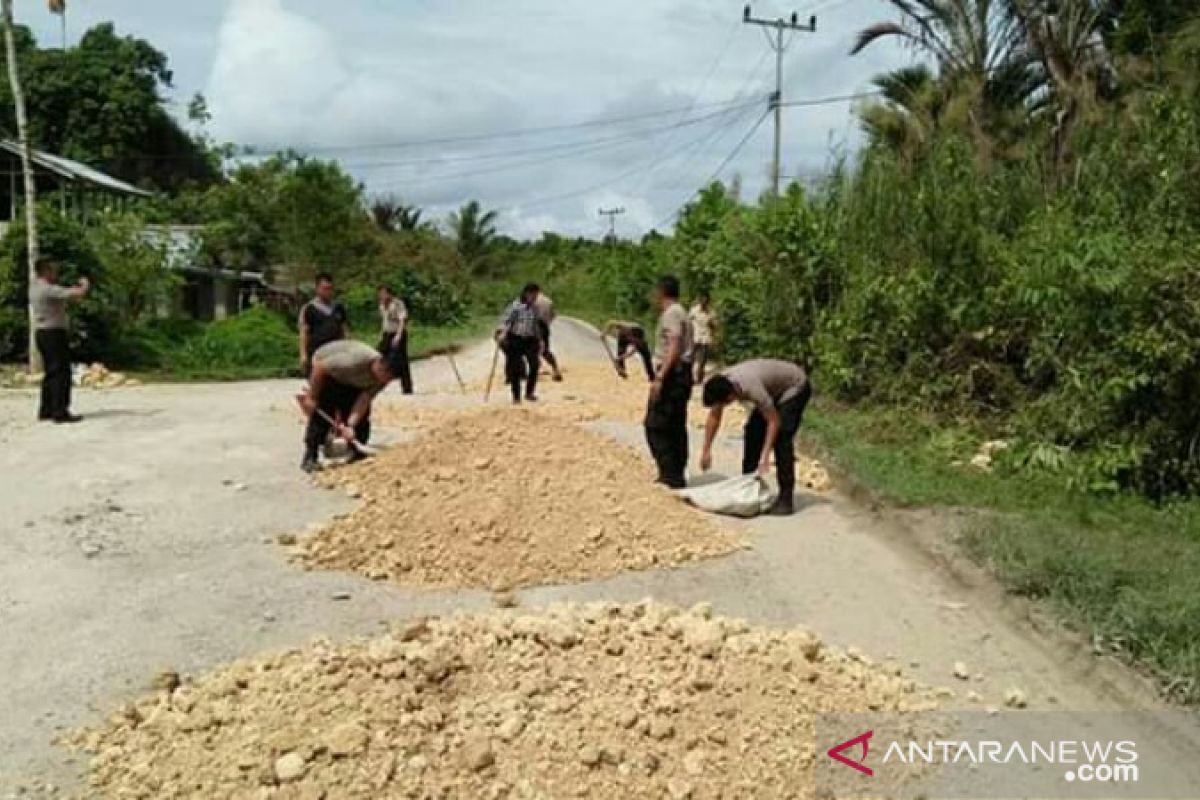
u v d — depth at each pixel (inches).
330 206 1692.9
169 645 233.3
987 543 294.7
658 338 370.3
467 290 2047.2
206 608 256.4
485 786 166.2
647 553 294.2
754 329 727.1
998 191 586.6
